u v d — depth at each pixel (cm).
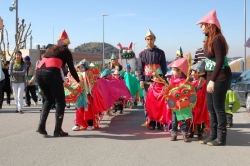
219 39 529
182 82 591
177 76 614
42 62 627
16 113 1009
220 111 559
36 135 656
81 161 478
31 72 1233
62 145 572
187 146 567
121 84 864
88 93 708
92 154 515
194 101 592
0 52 2227
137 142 598
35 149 545
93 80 716
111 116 945
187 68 604
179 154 515
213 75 531
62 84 632
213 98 555
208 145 571
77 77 653
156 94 689
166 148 554
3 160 482
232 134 672
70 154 515
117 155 509
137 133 682
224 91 548
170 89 595
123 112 1038
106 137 640
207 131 636
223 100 554
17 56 992
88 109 714
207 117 620
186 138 600
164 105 680
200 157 498
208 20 546
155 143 590
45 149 545
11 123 809
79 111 711
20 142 595
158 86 697
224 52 529
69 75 714
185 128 600
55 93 627
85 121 714
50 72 613
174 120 608
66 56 632
